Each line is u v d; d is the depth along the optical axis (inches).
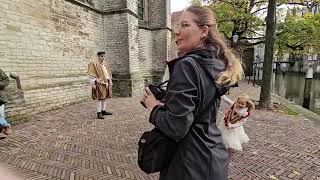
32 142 226.5
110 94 342.0
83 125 293.7
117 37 571.2
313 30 647.1
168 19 798.5
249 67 1121.4
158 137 58.5
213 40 65.1
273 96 577.9
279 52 832.9
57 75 413.7
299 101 700.7
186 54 63.5
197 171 57.7
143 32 754.2
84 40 496.4
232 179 163.6
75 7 463.2
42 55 378.0
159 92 63.8
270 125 304.3
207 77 59.7
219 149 63.1
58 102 409.4
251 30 838.5
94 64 331.6
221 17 773.3
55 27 407.5
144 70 767.7
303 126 303.6
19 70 333.7
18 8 331.0
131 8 585.6
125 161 188.5
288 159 199.2
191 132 59.3
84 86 485.4
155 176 165.6
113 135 255.1
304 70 1684.3
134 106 435.2
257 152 212.1
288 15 716.0
